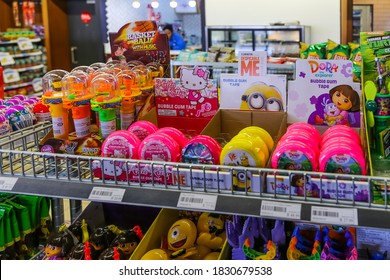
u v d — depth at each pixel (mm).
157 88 2006
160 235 1684
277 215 1236
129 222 2010
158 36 2156
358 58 2498
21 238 1898
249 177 1303
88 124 1744
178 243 1608
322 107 1846
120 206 2006
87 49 9625
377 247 1709
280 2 7684
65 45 9547
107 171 1444
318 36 7605
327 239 1484
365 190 1205
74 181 1450
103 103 1654
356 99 1799
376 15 7238
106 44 8984
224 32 7320
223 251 1527
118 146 1492
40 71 8703
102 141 1623
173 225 1660
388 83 1581
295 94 1873
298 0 7590
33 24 9320
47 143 1626
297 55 6715
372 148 1576
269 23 7797
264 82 1916
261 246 1558
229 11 7977
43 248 1820
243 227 1530
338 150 1300
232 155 1370
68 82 1702
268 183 1298
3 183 1495
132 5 8609
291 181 1267
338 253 1438
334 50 3594
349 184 1222
